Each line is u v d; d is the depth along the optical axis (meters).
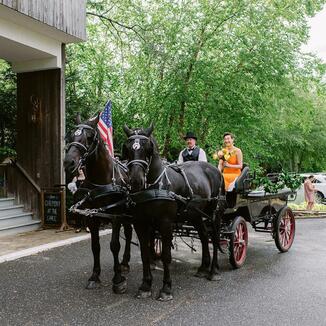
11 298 5.56
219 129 15.29
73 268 7.07
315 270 7.03
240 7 14.32
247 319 4.85
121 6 16.33
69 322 4.77
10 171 11.70
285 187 9.69
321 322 4.77
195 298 5.55
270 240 9.93
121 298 5.54
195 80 14.51
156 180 5.39
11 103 13.41
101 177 5.71
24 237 9.70
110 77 16.86
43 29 10.25
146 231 5.61
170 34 14.93
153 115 15.45
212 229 6.69
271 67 14.47
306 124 17.69
